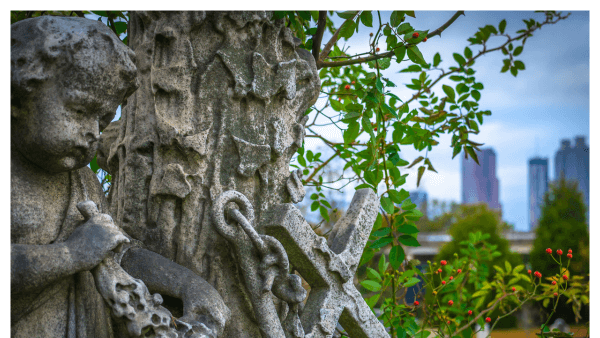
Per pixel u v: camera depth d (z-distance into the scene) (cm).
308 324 132
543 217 993
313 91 148
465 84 247
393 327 208
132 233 124
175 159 123
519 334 654
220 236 124
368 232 151
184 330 102
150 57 125
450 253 899
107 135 141
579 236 940
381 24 170
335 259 137
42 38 92
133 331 97
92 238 96
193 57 125
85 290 104
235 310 124
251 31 130
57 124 93
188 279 113
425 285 235
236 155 126
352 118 175
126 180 126
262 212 130
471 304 306
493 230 1051
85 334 103
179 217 124
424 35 166
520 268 276
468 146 247
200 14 124
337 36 183
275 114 134
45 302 99
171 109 123
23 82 90
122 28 181
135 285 100
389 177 203
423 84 250
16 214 96
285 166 137
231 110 127
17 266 88
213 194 123
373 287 199
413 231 180
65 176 106
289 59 141
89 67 95
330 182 230
